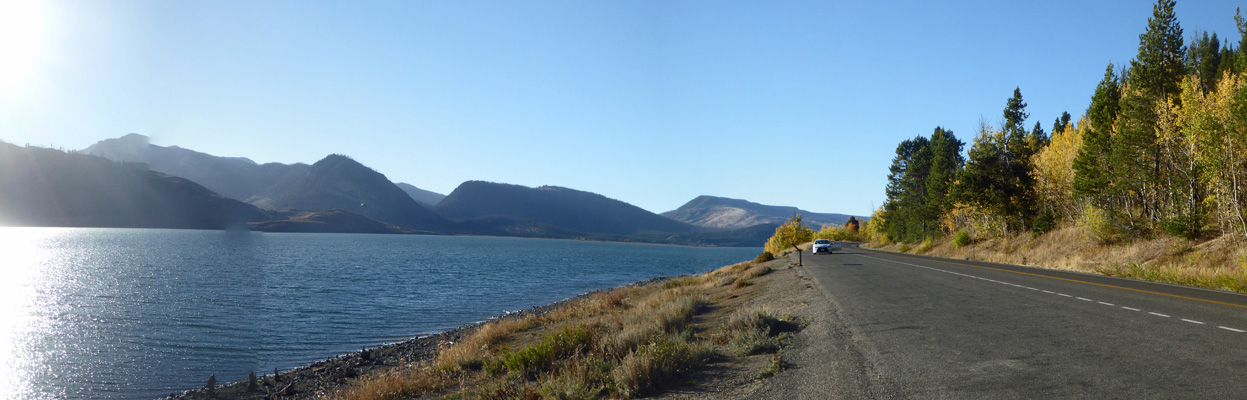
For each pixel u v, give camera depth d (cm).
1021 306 1288
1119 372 655
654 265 10269
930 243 5938
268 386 1595
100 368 1905
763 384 739
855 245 10069
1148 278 2127
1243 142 2502
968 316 1166
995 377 665
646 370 802
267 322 2866
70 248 10588
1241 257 2127
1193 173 2906
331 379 1602
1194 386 586
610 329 1440
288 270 6462
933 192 6431
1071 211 4506
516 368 1084
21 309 3194
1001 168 5097
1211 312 1136
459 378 1175
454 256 11356
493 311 3353
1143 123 3238
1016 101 5184
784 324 1254
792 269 3297
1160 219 3306
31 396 1622
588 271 7806
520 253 14438
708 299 2241
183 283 4769
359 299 3900
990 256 4219
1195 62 4562
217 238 18375
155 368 1914
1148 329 933
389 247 15800
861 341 953
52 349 2172
